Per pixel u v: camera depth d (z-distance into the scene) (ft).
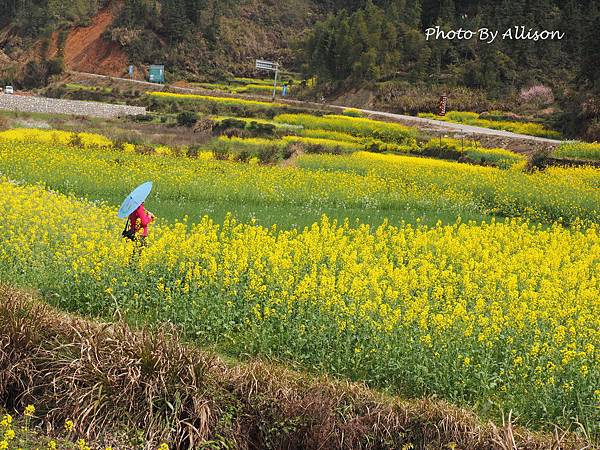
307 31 372.79
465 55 266.57
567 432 26.68
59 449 24.25
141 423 26.00
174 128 159.33
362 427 27.12
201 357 28.22
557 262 44.50
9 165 76.84
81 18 359.46
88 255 38.37
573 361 29.78
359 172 99.40
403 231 53.67
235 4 376.68
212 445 25.71
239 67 334.44
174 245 40.29
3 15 390.21
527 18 273.95
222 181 77.15
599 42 205.67
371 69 263.08
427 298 35.99
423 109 229.04
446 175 95.30
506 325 32.48
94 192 70.44
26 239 41.78
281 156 119.75
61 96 261.85
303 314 33.78
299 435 27.09
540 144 147.23
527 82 241.76
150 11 343.87
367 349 31.48
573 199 77.92
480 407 29.07
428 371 30.25
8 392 27.30
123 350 27.61
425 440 26.94
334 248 44.01
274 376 28.35
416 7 303.27
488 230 55.47
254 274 37.14
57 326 29.14
